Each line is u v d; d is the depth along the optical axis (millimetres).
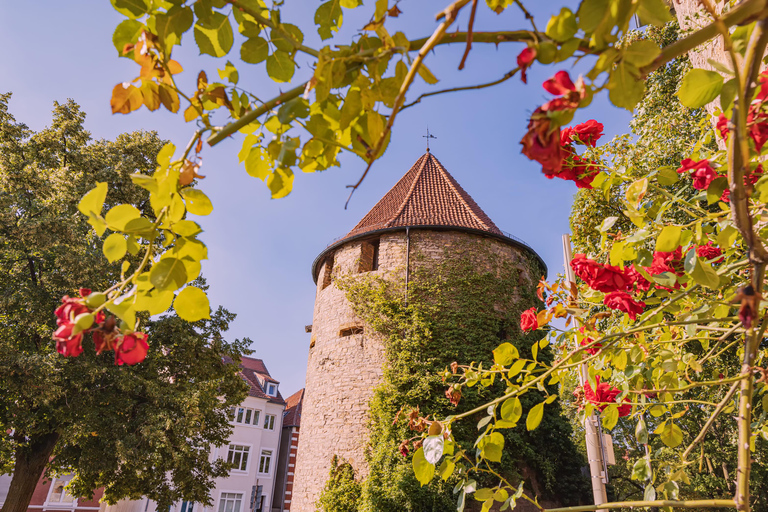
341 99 1390
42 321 12695
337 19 1640
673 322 1985
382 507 11055
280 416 32781
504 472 11555
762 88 1486
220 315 16359
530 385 2217
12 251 13219
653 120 10281
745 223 1124
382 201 18391
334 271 16141
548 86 895
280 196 1507
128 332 1213
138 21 1369
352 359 14281
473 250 14836
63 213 13797
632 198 2084
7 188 13719
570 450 12805
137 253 1322
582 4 878
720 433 13109
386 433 12039
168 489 14492
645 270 2098
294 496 14859
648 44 892
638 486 15938
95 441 13430
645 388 2707
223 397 17641
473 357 13039
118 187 15406
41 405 12656
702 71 1202
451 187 17906
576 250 10359
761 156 1923
